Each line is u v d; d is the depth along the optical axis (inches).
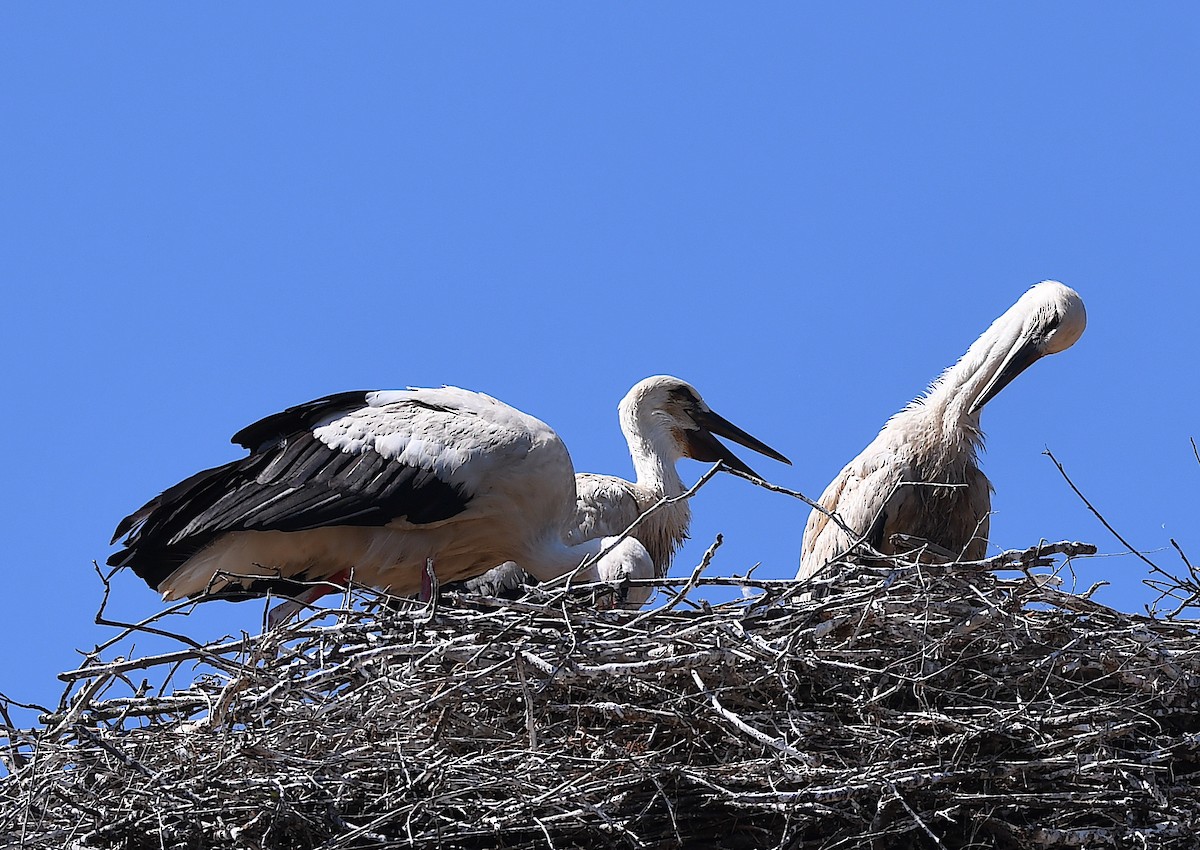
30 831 422.3
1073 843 423.5
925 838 432.1
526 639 439.5
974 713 446.3
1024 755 435.2
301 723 432.8
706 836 432.8
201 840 428.8
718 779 426.9
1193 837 423.8
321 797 424.5
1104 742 434.9
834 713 442.9
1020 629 449.4
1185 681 450.0
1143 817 429.1
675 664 429.7
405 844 415.5
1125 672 449.7
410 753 432.1
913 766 427.8
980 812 427.8
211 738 439.2
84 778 429.7
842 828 426.3
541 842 425.7
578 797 417.1
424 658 428.1
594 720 446.3
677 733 440.5
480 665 439.2
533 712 434.3
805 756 395.9
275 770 428.8
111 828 422.3
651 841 428.1
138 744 442.9
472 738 435.2
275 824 423.5
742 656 430.0
